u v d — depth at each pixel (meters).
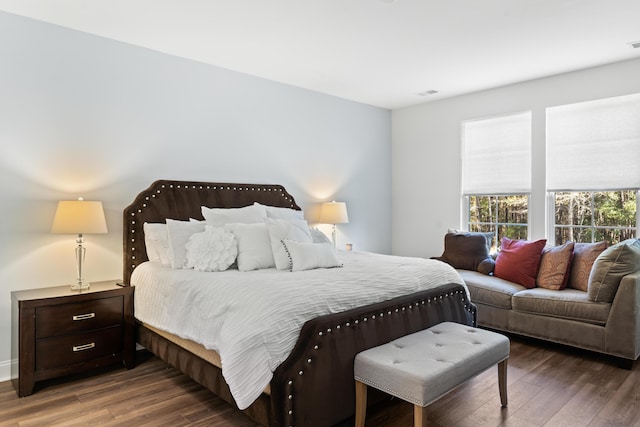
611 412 2.46
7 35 3.03
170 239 3.31
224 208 4.05
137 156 3.69
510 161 4.88
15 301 2.89
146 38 3.49
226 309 2.34
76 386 2.90
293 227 3.45
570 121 4.40
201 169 4.10
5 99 3.03
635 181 3.98
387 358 2.20
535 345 3.71
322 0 2.82
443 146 5.51
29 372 2.75
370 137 5.80
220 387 2.34
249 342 2.03
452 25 3.21
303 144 4.99
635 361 3.30
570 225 4.46
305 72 4.38
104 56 3.48
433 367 2.07
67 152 3.31
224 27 3.26
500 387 2.55
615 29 3.29
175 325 2.75
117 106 3.56
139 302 3.23
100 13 3.03
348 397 2.26
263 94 4.59
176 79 3.92
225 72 4.27
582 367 3.18
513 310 3.80
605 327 3.24
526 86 4.70
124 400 2.67
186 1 2.84
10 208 3.07
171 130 3.89
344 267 3.18
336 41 3.53
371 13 3.01
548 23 3.18
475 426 2.31
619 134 4.08
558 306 3.50
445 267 3.29
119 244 3.59
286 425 2.01
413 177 5.86
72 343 2.95
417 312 2.74
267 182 4.64
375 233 5.89
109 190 3.53
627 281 3.14
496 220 5.06
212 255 3.06
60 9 2.98
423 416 1.96
